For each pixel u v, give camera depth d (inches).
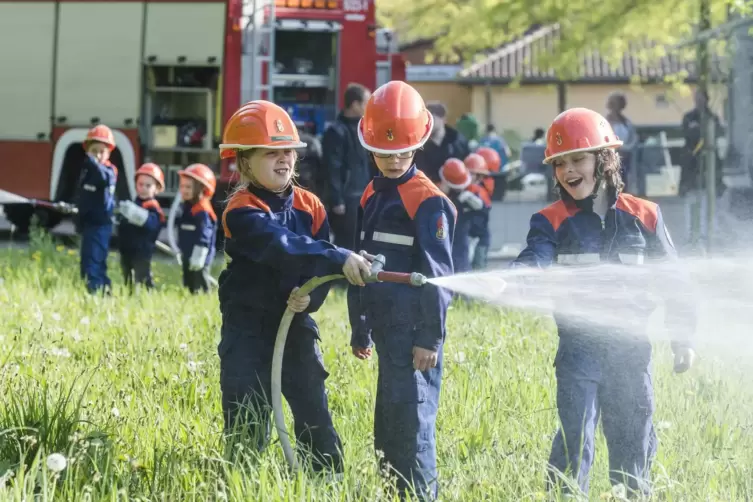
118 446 204.4
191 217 494.0
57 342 318.3
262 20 750.5
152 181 514.6
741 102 578.9
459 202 512.7
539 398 253.0
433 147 563.5
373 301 199.0
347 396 254.4
